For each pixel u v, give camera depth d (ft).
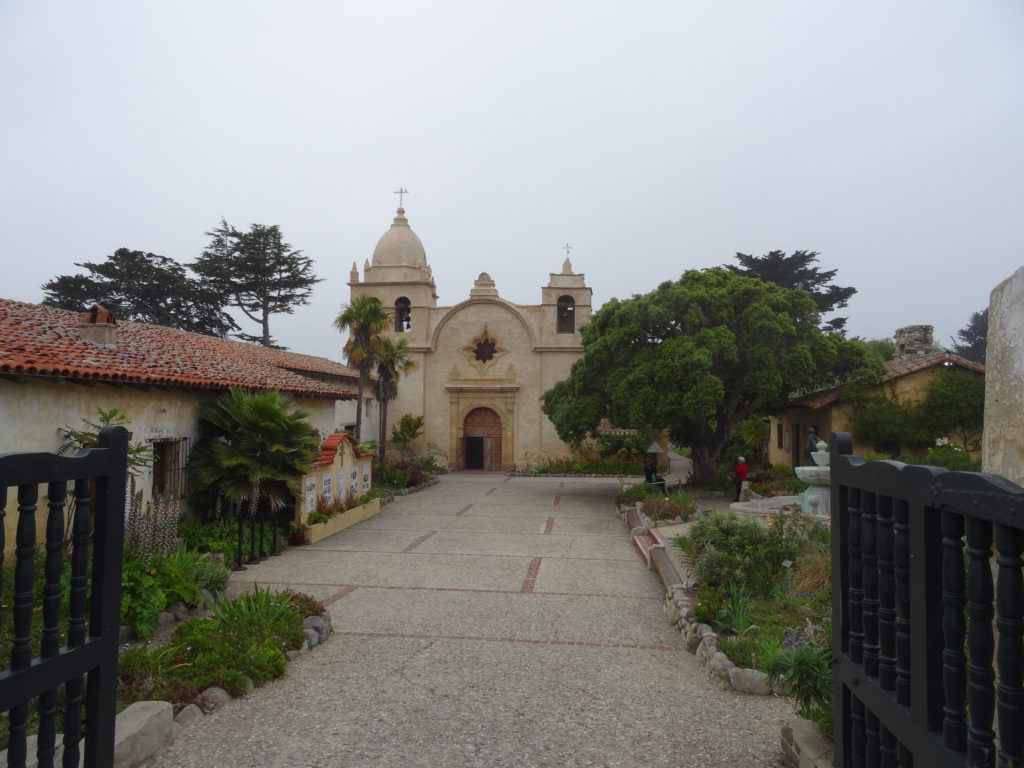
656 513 51.80
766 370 70.64
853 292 141.28
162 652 20.62
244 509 44.93
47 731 9.78
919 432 71.56
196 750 16.35
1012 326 9.43
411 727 17.67
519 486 94.27
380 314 83.92
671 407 68.54
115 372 35.45
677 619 27.04
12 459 8.65
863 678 9.77
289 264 143.64
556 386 86.38
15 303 45.91
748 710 18.62
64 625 22.59
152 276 128.67
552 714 18.48
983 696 6.76
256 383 51.44
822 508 38.93
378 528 55.42
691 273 78.13
